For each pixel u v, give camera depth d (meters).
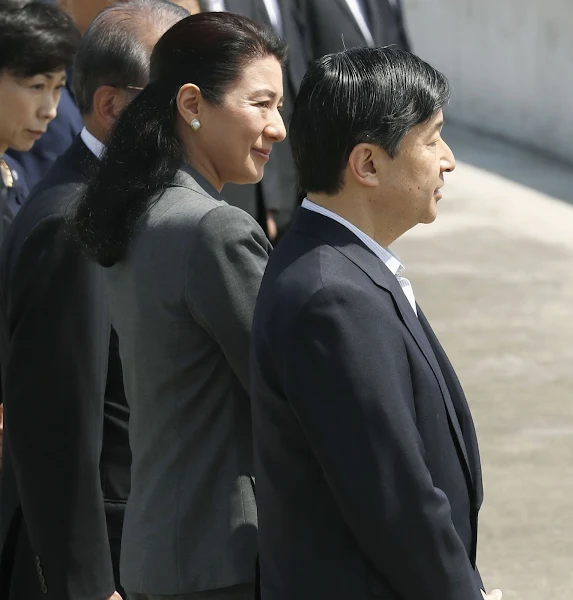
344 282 6.48
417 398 6.65
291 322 6.47
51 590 8.95
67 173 9.22
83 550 8.95
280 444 6.71
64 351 8.76
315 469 6.66
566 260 28.22
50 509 8.88
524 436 18.05
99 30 9.24
